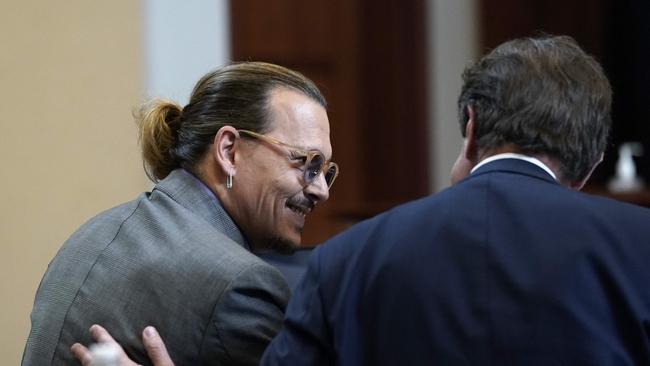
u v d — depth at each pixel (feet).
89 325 18.15
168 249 18.25
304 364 15.29
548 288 14.56
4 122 36.47
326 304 15.42
